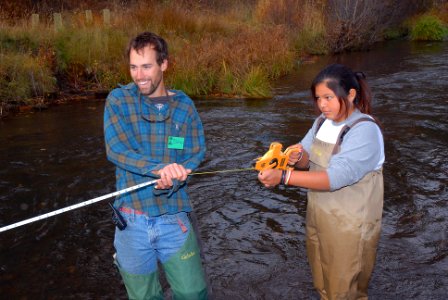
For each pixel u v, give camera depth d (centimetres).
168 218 277
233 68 1141
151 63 265
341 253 275
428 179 582
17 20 1323
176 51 1195
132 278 281
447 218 486
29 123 857
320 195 279
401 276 392
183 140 282
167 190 275
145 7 1459
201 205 525
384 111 897
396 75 1240
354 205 271
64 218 505
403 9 2123
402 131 772
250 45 1287
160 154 280
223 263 416
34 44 1115
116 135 274
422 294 370
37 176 613
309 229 298
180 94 286
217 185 578
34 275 410
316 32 1700
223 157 674
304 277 396
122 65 1101
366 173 265
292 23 1723
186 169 277
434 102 957
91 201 264
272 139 751
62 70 1095
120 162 269
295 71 1366
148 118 277
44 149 714
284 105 973
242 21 1728
